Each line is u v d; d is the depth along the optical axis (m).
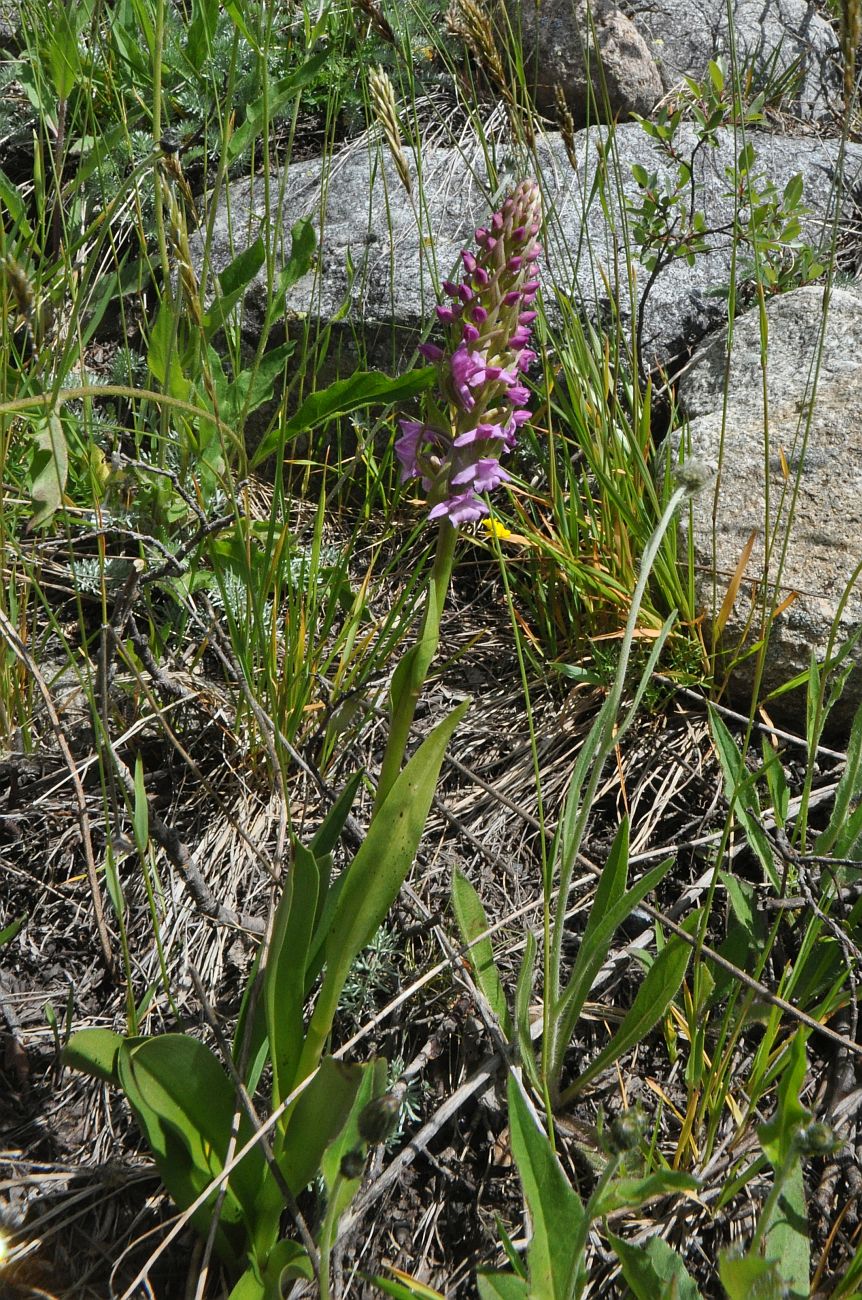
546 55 1.29
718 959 0.69
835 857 0.76
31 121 1.06
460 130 1.28
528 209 0.57
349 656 0.84
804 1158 0.71
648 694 0.87
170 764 0.83
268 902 0.79
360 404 0.83
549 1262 0.60
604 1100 0.73
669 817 0.84
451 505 0.58
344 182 1.20
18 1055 0.73
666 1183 0.58
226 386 0.85
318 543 0.84
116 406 1.03
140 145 1.06
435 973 0.71
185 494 0.76
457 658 0.88
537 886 0.81
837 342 1.00
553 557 0.91
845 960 0.73
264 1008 0.67
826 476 0.91
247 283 0.84
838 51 1.51
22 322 0.83
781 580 0.87
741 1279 0.58
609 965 0.77
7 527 0.84
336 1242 0.64
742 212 1.22
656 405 1.09
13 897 0.79
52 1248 0.68
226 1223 0.66
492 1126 0.72
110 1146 0.71
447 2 1.23
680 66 1.41
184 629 0.87
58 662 0.87
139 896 0.79
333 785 0.83
